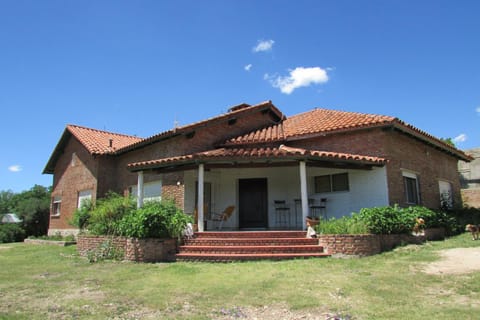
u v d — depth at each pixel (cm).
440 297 609
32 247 1781
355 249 1025
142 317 553
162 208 1191
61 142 2375
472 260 880
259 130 1773
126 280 826
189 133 1509
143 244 1090
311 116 1884
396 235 1153
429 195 1658
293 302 608
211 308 591
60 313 582
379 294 639
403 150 1491
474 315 510
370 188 1384
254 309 582
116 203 1352
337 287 697
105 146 2089
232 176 1628
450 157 2011
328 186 1516
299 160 1238
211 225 1562
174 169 1441
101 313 578
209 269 923
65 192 2327
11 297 699
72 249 1557
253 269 902
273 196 1598
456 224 1502
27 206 3116
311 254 1034
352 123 1436
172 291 708
